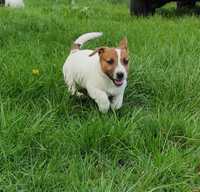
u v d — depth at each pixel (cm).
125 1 1552
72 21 923
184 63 615
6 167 383
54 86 532
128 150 420
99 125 438
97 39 739
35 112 473
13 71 545
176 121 467
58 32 793
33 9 1134
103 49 463
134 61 604
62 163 394
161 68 602
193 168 399
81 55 509
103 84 471
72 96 520
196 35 788
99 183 365
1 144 400
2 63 578
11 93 507
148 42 726
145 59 618
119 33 789
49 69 572
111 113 489
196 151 427
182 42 728
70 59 518
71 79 512
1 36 745
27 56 627
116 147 421
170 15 1141
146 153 416
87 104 519
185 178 387
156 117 476
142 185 368
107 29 831
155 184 375
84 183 364
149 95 543
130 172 381
